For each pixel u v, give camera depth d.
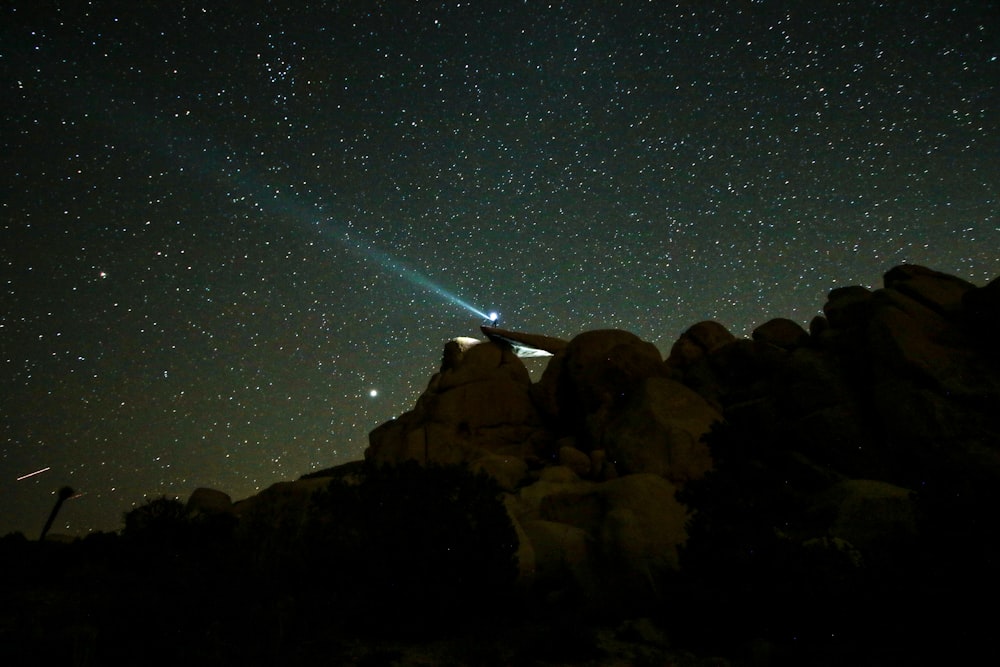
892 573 5.54
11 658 4.73
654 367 15.84
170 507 10.80
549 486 11.30
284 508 10.88
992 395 10.36
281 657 4.97
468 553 7.16
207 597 5.47
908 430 10.63
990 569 4.95
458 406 16.88
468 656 5.97
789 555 6.36
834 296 15.56
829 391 12.28
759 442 8.00
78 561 9.87
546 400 17.00
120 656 4.76
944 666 4.86
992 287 11.50
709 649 6.27
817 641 5.67
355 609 6.69
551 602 8.06
